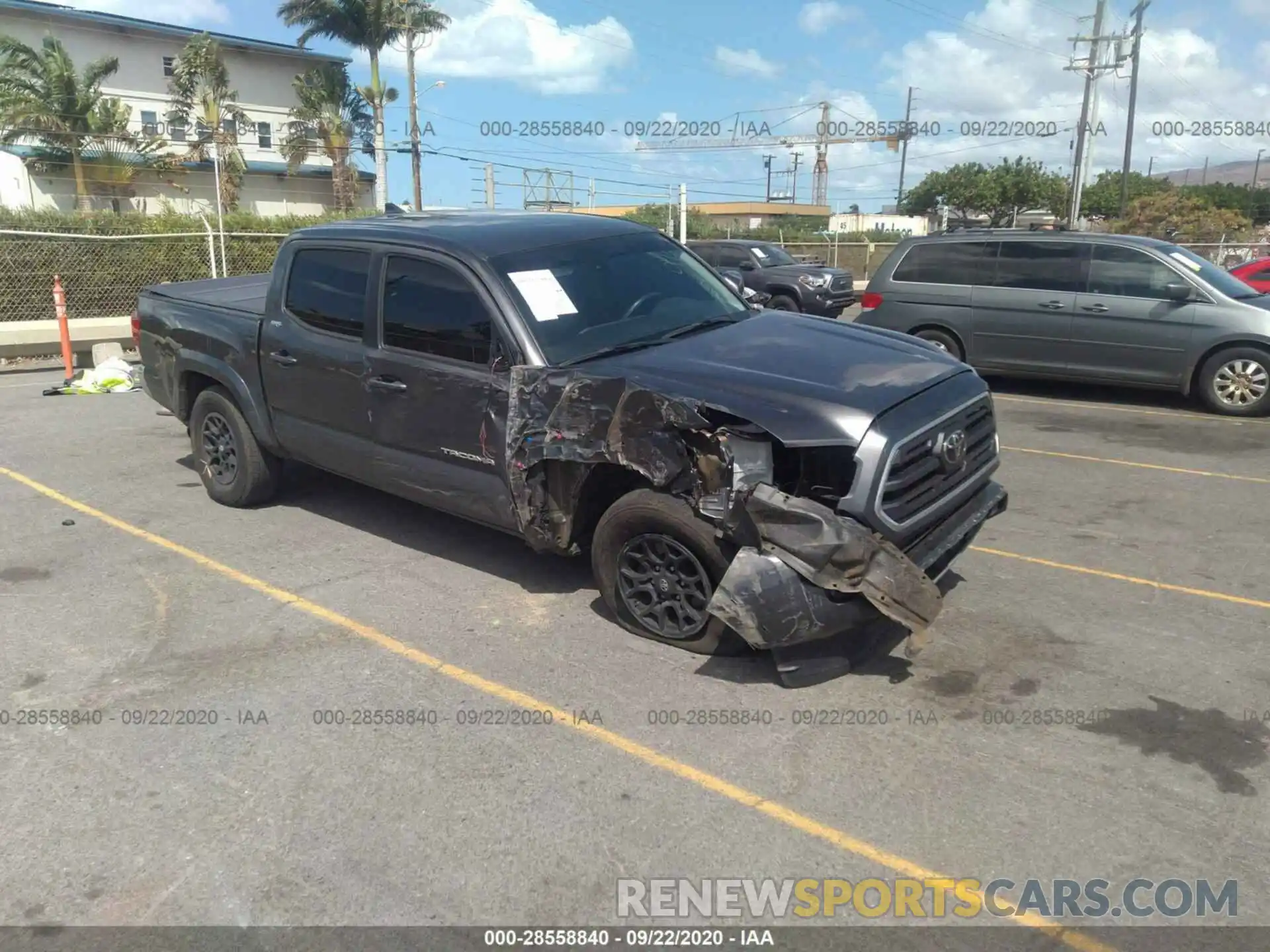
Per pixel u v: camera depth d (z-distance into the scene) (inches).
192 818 128.2
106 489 274.7
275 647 176.4
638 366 171.2
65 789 134.6
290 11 1413.6
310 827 126.0
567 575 207.9
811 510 146.3
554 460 173.8
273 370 227.9
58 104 1341.0
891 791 132.4
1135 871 116.6
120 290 647.1
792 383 160.6
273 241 724.7
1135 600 195.5
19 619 189.0
